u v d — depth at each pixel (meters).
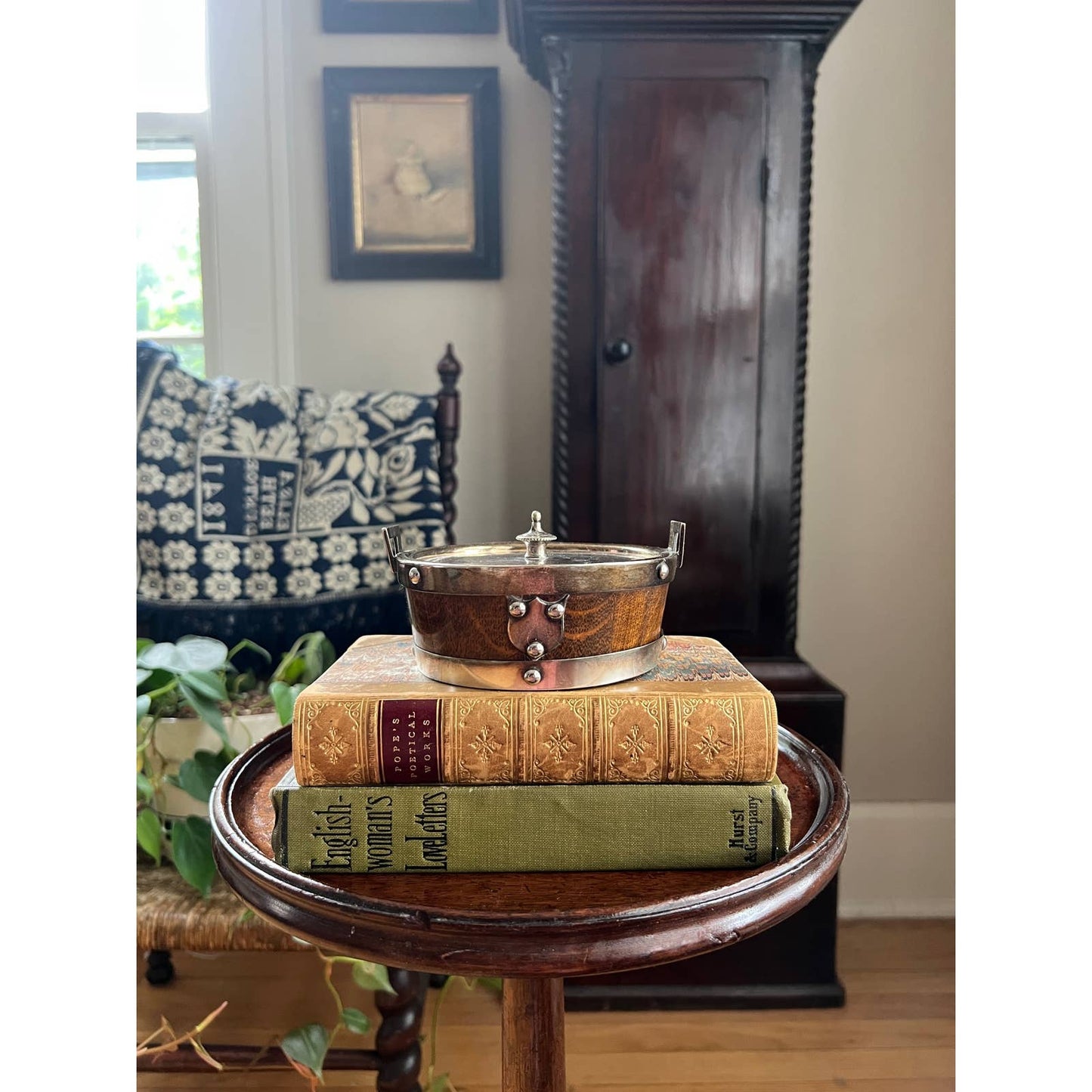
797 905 0.51
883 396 1.67
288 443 1.36
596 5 1.27
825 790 0.65
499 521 1.67
